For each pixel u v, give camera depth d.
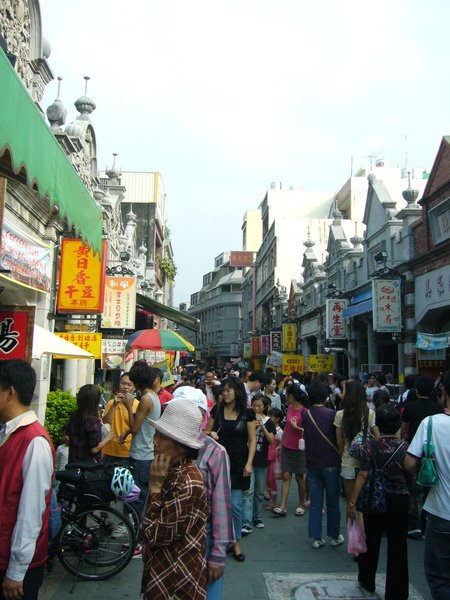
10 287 8.67
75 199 4.82
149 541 2.71
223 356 76.88
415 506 6.45
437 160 13.83
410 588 4.83
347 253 21.78
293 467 7.67
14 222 8.11
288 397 7.75
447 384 3.78
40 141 3.74
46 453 2.91
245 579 5.03
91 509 5.04
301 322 30.92
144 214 44.31
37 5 9.10
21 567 2.71
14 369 3.02
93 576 4.96
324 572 5.23
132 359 22.05
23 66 9.00
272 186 55.00
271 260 45.91
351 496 4.68
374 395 7.48
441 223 13.73
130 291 14.59
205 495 2.81
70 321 13.16
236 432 5.81
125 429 6.61
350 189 39.31
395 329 15.27
